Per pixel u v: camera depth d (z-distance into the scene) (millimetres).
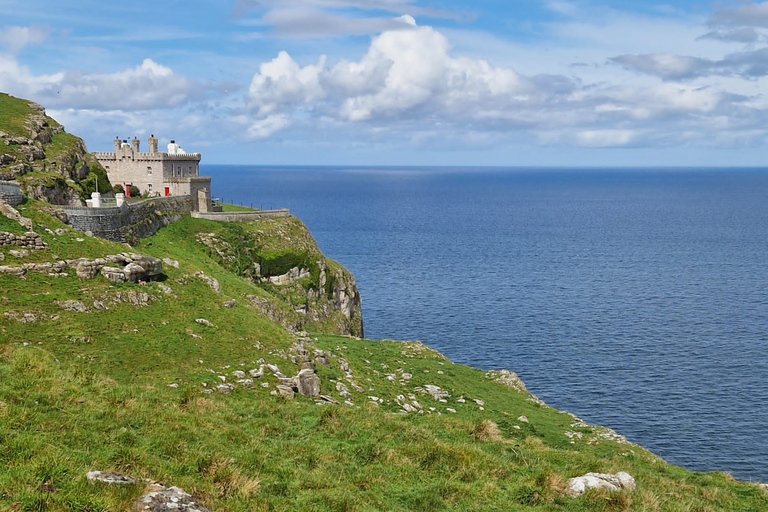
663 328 109062
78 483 17719
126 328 43281
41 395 24609
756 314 119188
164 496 17656
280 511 20234
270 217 102625
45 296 43469
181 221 87875
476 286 144625
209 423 27156
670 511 24531
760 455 64188
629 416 72938
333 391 46344
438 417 35500
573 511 23297
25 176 66375
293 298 87750
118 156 104000
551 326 110188
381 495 23141
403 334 105250
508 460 28672
